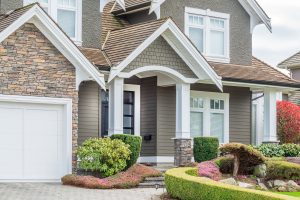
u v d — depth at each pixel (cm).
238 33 2947
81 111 2481
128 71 2356
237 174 2266
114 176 2117
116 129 2323
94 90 2516
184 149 2498
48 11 2464
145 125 2661
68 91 2206
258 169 2272
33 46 2150
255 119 3269
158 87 2631
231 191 1634
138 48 2352
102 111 2588
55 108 2211
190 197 1764
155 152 2620
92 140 2206
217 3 2880
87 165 2150
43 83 2166
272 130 2834
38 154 2181
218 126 2855
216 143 2569
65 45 2175
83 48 2508
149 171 2186
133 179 2095
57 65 2189
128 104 2645
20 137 2156
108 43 2544
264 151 2650
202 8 2831
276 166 2242
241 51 2950
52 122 2206
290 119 3269
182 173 1919
